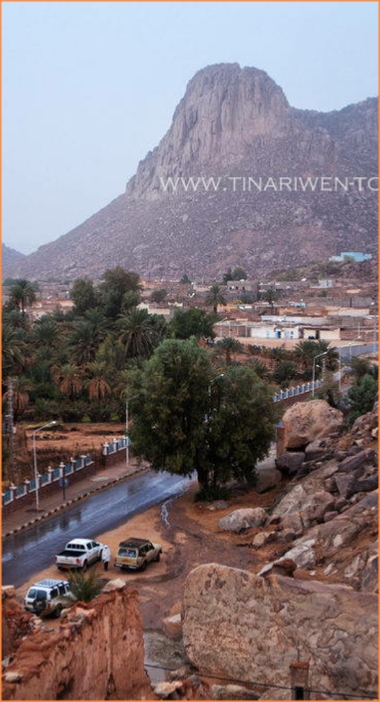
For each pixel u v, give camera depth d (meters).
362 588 23.66
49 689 14.55
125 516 43.34
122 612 17.64
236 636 20.97
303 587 20.28
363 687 18.89
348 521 30.45
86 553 33.78
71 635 15.46
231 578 21.34
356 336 118.00
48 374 83.62
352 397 57.81
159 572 33.47
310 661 19.67
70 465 51.19
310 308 152.75
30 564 34.47
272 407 47.00
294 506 37.81
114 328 104.81
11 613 18.27
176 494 48.78
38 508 44.22
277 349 105.31
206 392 45.34
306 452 46.16
